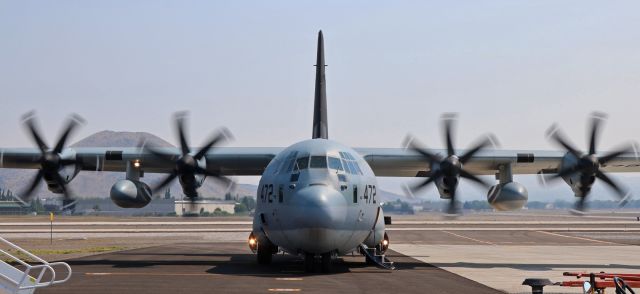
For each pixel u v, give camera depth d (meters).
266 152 80.94
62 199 83.44
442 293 48.44
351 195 59.47
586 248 117.56
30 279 41.78
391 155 80.94
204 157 79.62
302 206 56.69
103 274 59.12
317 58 80.25
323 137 78.06
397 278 58.25
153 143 79.94
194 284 51.25
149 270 63.28
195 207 80.69
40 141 78.88
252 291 47.34
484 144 78.50
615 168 90.12
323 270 61.94
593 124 78.62
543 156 81.56
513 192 78.81
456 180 76.62
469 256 93.56
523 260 86.25
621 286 41.25
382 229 69.50
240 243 123.81
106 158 80.38
